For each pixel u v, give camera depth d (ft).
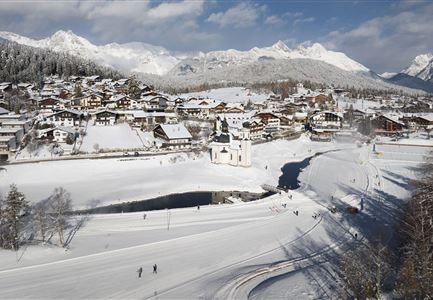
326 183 341.00
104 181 317.22
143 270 166.71
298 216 251.19
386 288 140.56
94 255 179.83
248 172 365.61
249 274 162.61
